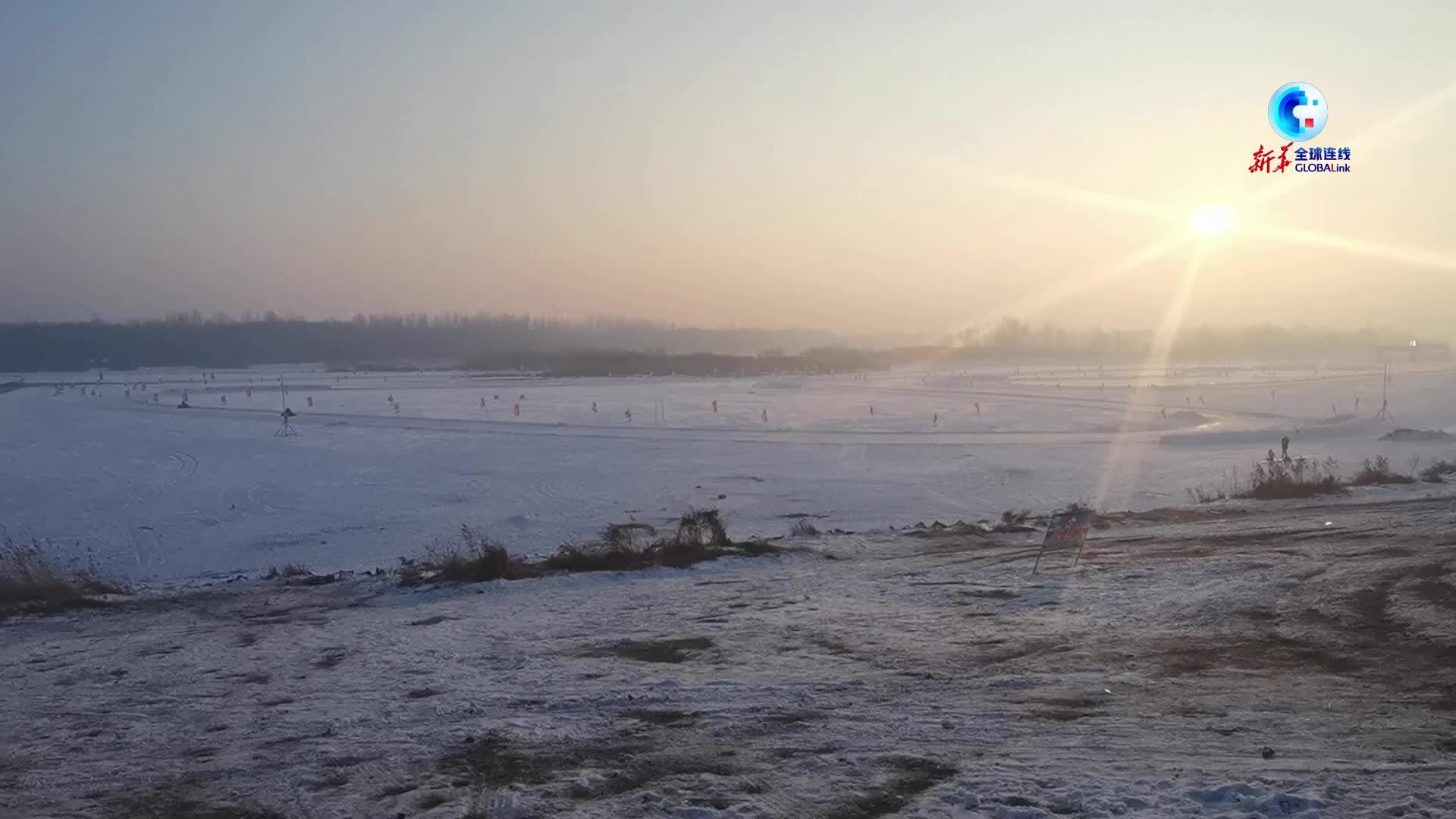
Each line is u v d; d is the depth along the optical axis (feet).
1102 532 65.82
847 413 234.17
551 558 62.85
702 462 144.97
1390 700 27.96
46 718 32.07
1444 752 23.84
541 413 236.43
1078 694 29.86
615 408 252.42
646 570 58.44
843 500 110.32
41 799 24.79
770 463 143.95
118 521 103.91
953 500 109.19
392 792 24.18
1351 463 130.31
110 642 44.65
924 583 50.44
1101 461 140.26
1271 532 61.21
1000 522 80.12
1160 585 45.88
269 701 33.12
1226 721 26.76
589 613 45.93
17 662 40.83
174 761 27.30
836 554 62.59
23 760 27.84
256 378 454.81
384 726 29.55
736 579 54.70
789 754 25.67
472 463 144.87
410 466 142.51
